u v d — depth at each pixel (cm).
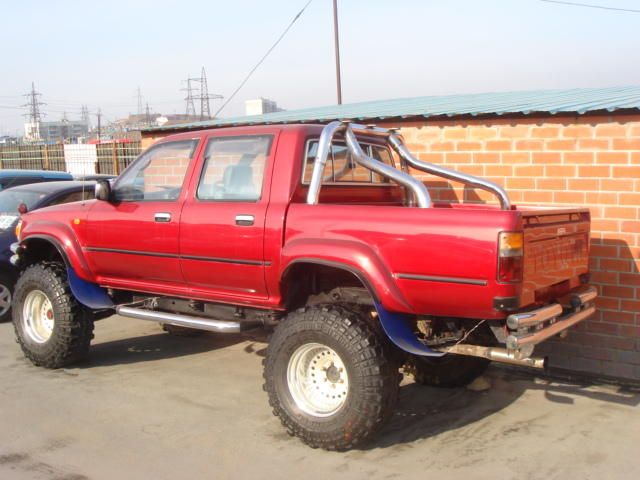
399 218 425
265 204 485
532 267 416
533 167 641
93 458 435
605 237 605
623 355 602
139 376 607
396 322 434
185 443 459
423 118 696
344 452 445
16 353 686
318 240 452
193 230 517
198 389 571
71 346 613
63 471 416
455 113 670
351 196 546
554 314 427
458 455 440
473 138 674
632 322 597
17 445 455
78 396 552
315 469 419
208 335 758
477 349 426
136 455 439
